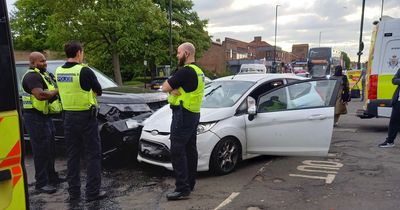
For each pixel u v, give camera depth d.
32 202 4.93
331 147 7.74
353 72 19.75
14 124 2.21
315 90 6.13
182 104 4.72
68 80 4.69
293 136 6.06
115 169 6.45
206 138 5.70
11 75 2.19
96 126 4.89
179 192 4.91
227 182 5.57
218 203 4.74
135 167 6.55
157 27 28.62
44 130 5.27
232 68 58.09
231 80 7.00
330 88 6.01
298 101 6.19
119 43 27.53
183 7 37.84
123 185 5.59
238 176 5.86
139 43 29.48
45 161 5.34
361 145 7.92
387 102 9.05
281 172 6.04
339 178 5.67
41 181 5.34
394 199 4.77
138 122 6.41
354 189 5.16
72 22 26.34
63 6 25.52
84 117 4.77
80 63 4.80
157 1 35.94
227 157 5.94
